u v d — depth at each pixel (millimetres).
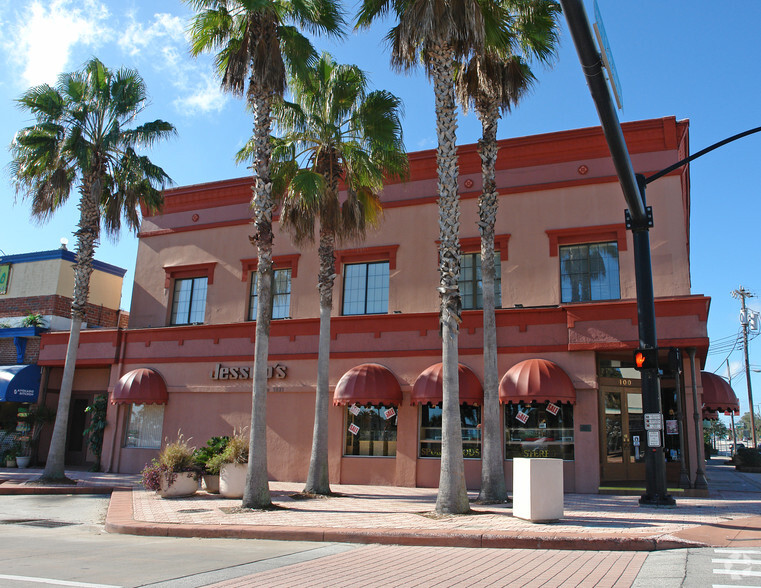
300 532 10523
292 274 22438
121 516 12500
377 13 14594
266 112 14945
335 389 19875
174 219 25328
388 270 21422
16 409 26156
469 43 13766
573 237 19344
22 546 9664
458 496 12148
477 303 20047
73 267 20562
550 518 10938
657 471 13141
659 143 18812
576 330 17375
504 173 20422
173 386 22828
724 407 18969
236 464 15672
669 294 17891
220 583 6910
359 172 17547
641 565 7770
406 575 7414
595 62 8523
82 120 20625
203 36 15844
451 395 12508
